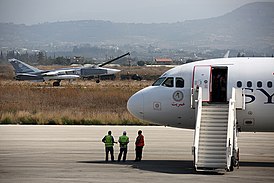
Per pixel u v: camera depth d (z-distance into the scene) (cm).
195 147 6119
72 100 16388
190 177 5916
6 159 7138
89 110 14100
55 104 15700
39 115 12312
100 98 16588
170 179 5797
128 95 17038
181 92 6888
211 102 6775
